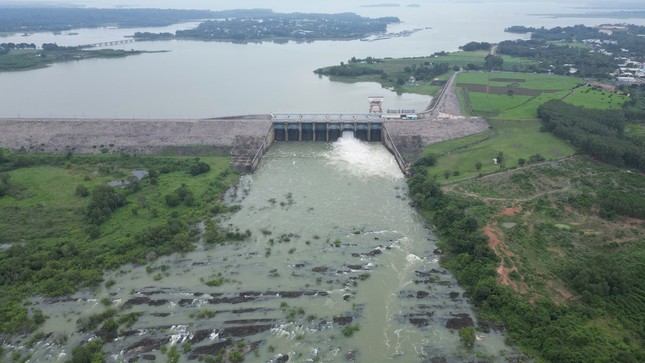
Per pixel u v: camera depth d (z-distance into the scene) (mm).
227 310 83562
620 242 100625
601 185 127875
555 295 84250
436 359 72938
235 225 112938
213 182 136000
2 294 86438
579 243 101062
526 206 116875
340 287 90125
